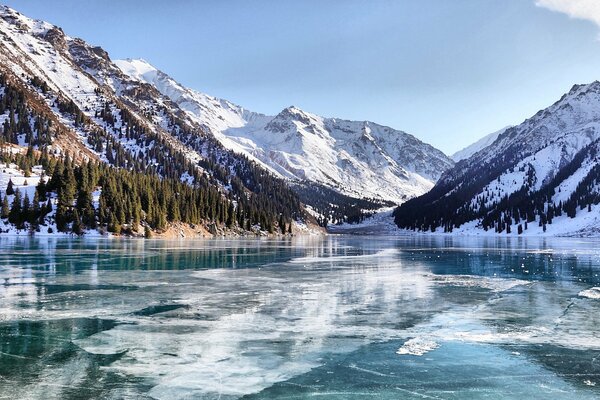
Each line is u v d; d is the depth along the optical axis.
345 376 17.70
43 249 76.50
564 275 48.56
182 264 56.72
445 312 28.92
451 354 20.42
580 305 31.45
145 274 46.28
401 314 28.25
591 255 79.75
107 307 29.59
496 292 36.72
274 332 23.80
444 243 140.12
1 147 179.00
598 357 20.08
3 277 43.28
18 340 22.03
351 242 148.62
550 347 21.48
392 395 15.93
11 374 17.61
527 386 16.81
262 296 33.94
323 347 21.30
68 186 129.12
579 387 16.73
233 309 29.28
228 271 49.84
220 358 19.66
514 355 20.30
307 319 26.67
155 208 144.62
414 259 69.94
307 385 16.78
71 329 24.06
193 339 22.36
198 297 33.31
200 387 16.50
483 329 24.67
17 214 122.88
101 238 119.31
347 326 25.16
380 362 19.33
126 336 22.81
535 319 27.06
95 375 17.58
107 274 45.97
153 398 15.52
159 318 26.64
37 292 35.06
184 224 161.50
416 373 18.06
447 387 16.69
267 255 75.62
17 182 145.88
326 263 61.38
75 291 35.62
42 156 178.25
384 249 101.00
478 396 15.91
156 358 19.58
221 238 161.62
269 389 16.39
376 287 38.94
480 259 70.44
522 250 96.94
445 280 43.84
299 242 139.62
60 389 16.19
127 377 17.39
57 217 125.62
